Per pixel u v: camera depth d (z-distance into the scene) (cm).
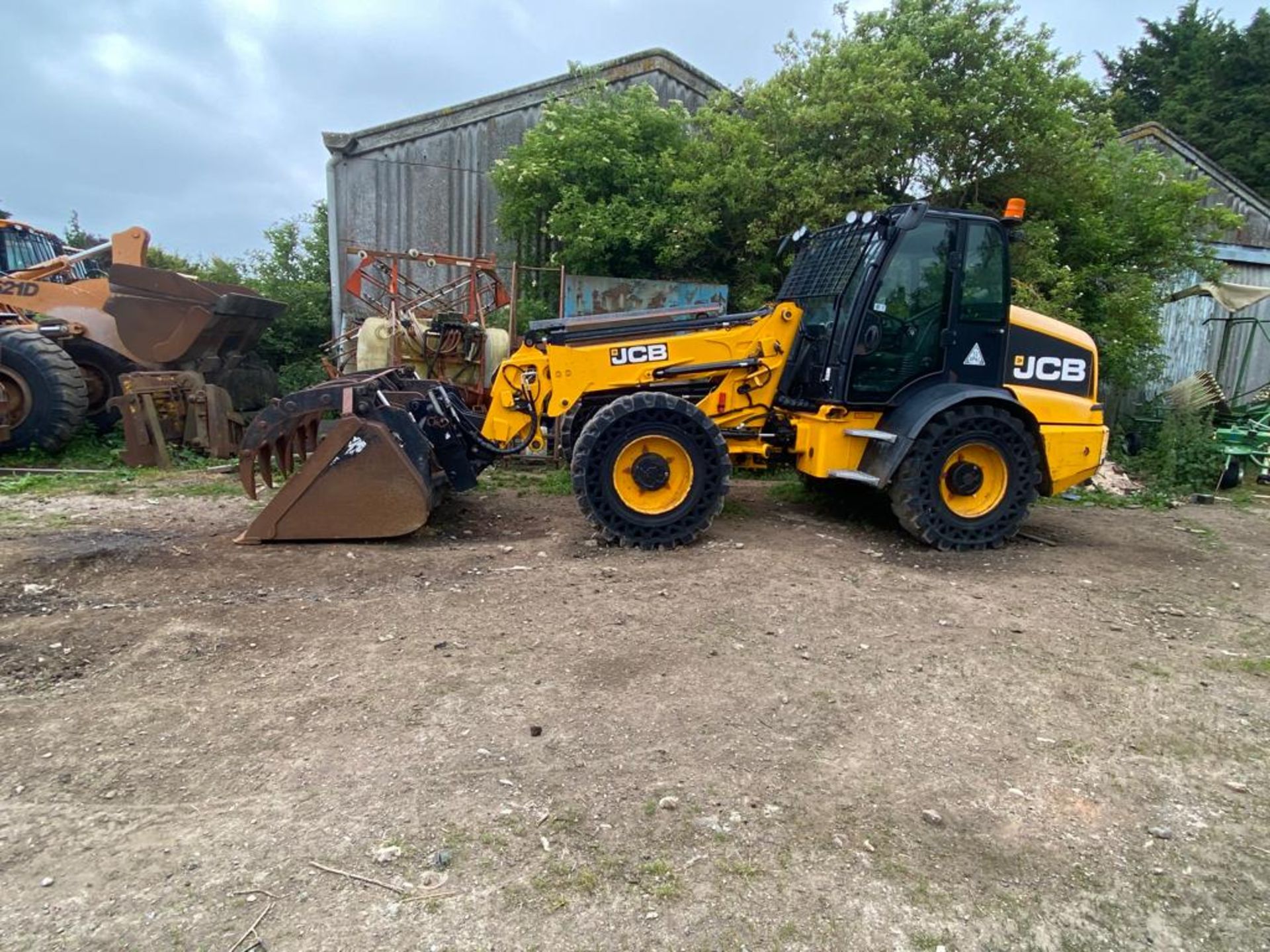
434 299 1043
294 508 511
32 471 781
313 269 1385
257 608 403
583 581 455
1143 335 981
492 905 209
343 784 259
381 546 517
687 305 991
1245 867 234
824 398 573
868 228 567
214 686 322
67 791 252
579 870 223
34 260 1082
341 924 201
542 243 1132
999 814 255
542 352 586
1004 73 929
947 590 464
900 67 920
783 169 956
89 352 910
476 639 372
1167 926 211
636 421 523
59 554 470
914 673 352
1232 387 1386
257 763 269
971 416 541
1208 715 324
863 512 659
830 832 242
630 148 1004
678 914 208
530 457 795
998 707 325
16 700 308
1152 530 666
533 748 282
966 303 564
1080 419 582
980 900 217
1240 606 464
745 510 656
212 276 1484
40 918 200
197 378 841
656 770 271
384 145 1116
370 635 373
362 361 873
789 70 1008
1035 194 975
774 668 351
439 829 238
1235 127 2239
